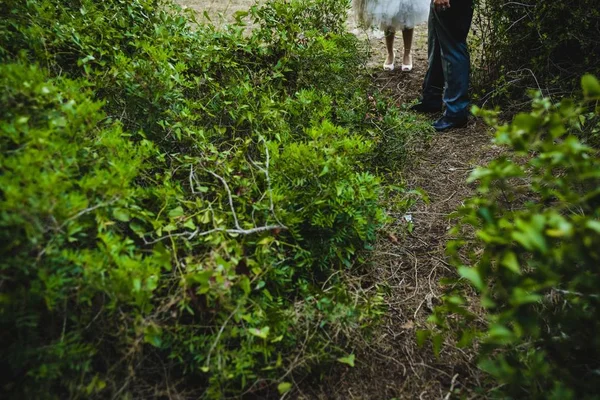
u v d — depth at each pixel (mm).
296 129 3072
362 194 2393
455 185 3410
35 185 1556
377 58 5641
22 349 1606
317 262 2410
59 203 1599
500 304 1662
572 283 1570
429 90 4445
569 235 1239
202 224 2242
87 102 2020
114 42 3025
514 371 1527
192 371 1884
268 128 2959
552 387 1627
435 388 2039
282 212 2246
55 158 1748
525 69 4098
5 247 1505
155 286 1728
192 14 3605
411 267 2697
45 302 1693
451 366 2117
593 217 1535
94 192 1792
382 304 2398
